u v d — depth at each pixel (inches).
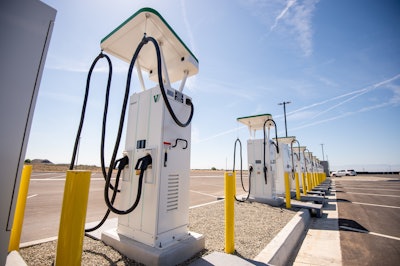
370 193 458.0
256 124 299.4
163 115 104.6
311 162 602.5
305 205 232.8
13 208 49.4
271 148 280.8
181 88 131.7
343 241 155.7
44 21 57.6
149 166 101.8
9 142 49.3
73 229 55.4
